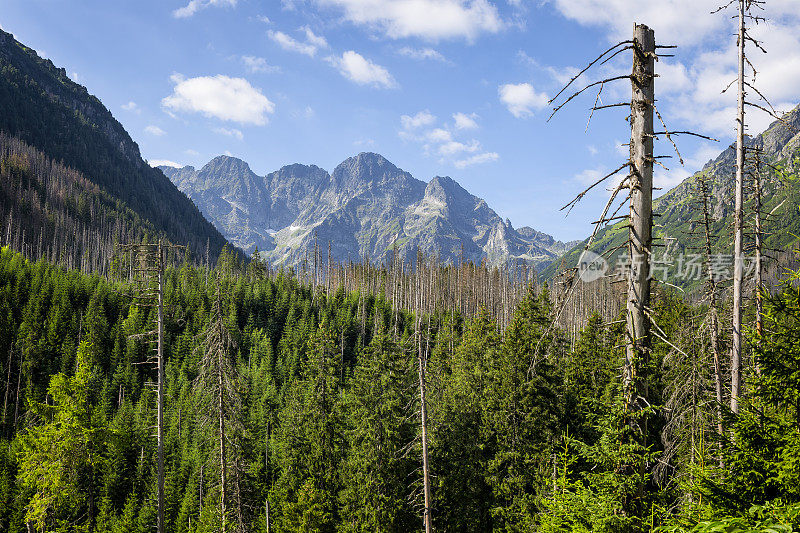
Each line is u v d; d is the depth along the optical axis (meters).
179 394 72.44
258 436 54.03
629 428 8.06
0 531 52.44
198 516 47.31
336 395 44.41
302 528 35.94
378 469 34.22
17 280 100.88
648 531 7.57
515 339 32.81
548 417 30.69
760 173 16.45
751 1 15.08
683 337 17.78
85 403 28.14
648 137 8.00
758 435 8.17
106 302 101.62
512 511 29.00
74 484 28.02
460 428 35.09
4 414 72.31
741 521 5.03
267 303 106.25
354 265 160.50
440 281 123.94
